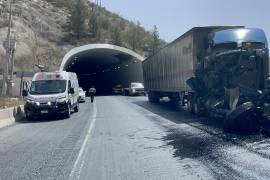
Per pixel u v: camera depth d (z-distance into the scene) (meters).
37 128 19.52
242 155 10.63
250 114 14.73
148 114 25.44
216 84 18.83
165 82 32.62
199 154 11.03
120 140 14.31
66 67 73.94
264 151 11.07
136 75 72.88
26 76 38.34
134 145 13.07
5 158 11.45
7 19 65.56
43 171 9.52
